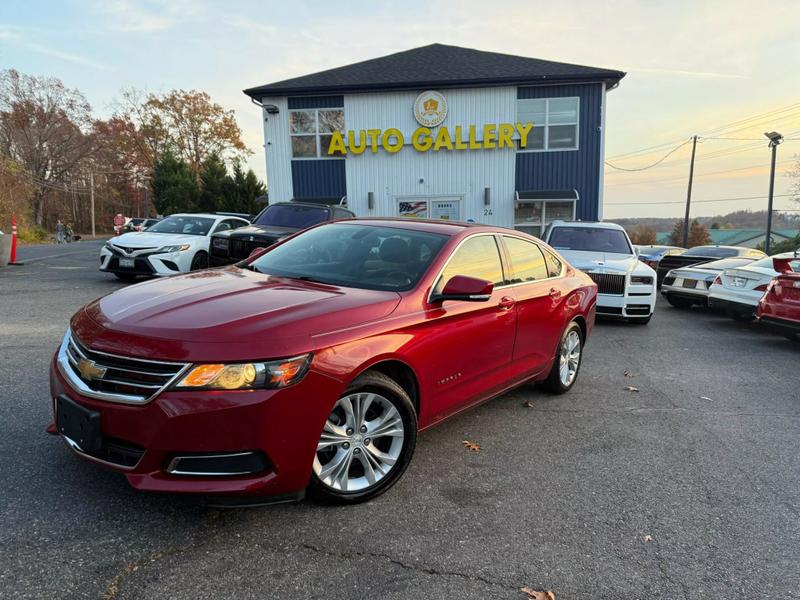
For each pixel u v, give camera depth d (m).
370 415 3.20
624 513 3.14
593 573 2.57
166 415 2.44
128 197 70.00
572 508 3.17
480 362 3.94
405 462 3.24
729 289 9.66
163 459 2.49
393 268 3.74
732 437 4.40
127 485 3.07
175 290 3.27
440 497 3.22
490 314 3.99
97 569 2.37
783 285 7.92
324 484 2.91
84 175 61.69
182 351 2.51
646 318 9.50
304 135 19.34
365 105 19.03
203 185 38.50
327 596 2.30
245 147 57.53
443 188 19.19
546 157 18.91
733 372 6.54
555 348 5.06
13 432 3.66
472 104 18.80
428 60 20.66
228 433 2.49
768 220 32.97
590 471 3.67
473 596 2.36
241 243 9.32
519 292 4.43
